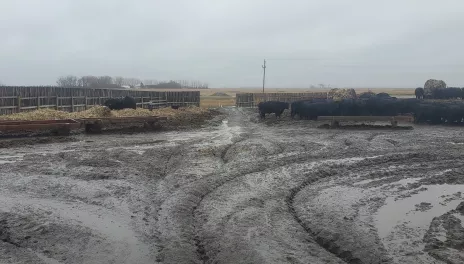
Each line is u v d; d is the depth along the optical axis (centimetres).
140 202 761
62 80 10319
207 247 559
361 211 736
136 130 1973
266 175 1002
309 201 798
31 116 1861
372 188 905
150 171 1023
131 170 1027
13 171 999
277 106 2966
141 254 533
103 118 1864
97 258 520
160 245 561
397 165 1157
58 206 736
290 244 570
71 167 1053
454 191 885
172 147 1425
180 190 841
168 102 3800
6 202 754
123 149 1353
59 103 2411
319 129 2162
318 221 671
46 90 2291
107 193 820
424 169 1104
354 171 1078
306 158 1238
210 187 876
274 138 1744
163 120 2067
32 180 914
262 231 617
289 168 1088
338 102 2631
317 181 972
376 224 667
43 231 608
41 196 796
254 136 1822
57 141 1532
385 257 530
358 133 1952
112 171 1012
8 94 2012
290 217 690
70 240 577
